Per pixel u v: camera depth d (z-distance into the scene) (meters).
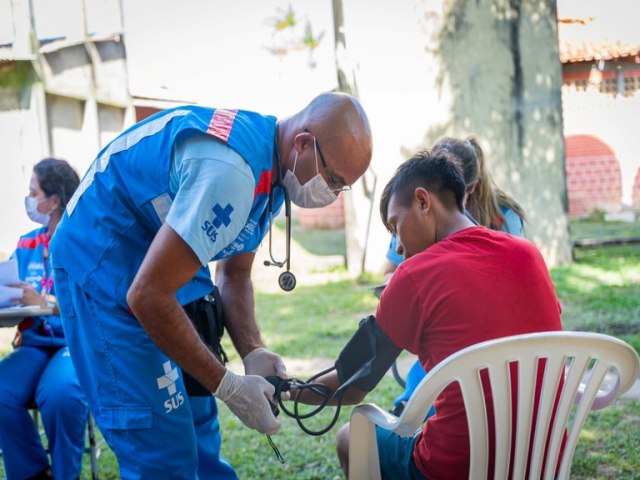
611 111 14.54
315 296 9.14
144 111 14.19
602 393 2.32
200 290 2.62
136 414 2.39
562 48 15.30
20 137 9.34
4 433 3.45
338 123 2.37
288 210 2.51
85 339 2.45
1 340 7.58
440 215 2.34
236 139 2.19
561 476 2.19
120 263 2.38
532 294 2.19
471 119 9.60
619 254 10.69
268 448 4.27
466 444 2.18
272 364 2.71
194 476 2.53
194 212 2.08
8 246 9.27
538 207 9.77
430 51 9.55
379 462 2.43
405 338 2.24
